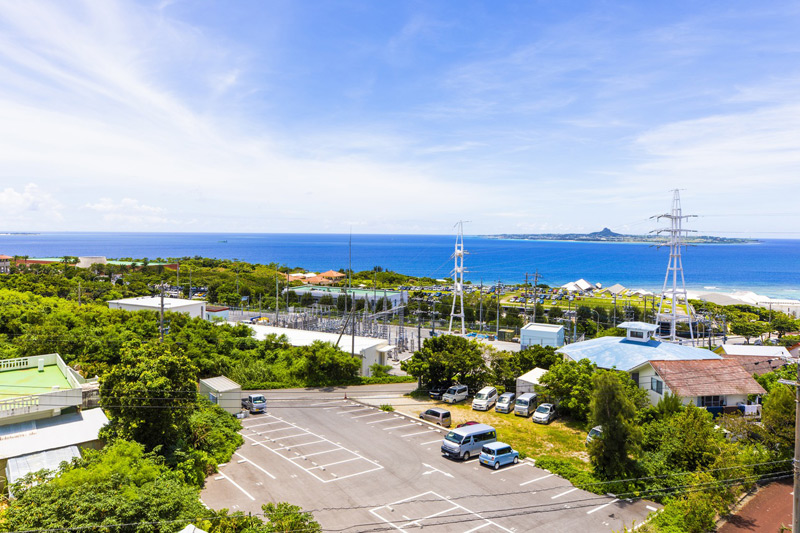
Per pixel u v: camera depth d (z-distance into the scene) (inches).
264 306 4185.5
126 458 790.5
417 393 1766.7
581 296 5851.4
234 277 5152.6
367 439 1275.8
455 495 962.7
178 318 2160.4
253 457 1131.9
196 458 1012.5
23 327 1711.4
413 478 1038.4
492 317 3996.1
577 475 1045.2
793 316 4025.6
